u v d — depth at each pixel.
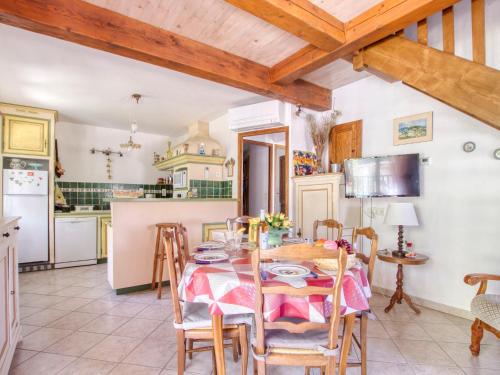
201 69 2.66
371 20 2.21
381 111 3.36
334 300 1.28
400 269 2.84
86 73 3.08
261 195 4.88
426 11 1.98
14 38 2.38
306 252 1.23
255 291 1.29
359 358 1.99
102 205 5.39
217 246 2.19
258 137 4.66
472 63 2.08
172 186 6.00
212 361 1.87
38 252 4.21
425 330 2.41
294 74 2.97
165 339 2.26
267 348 1.36
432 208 2.89
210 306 1.42
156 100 3.97
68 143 5.09
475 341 2.03
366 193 3.28
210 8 2.17
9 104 4.02
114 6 2.14
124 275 3.29
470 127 2.62
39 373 1.81
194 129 5.16
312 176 3.62
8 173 3.99
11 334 1.86
